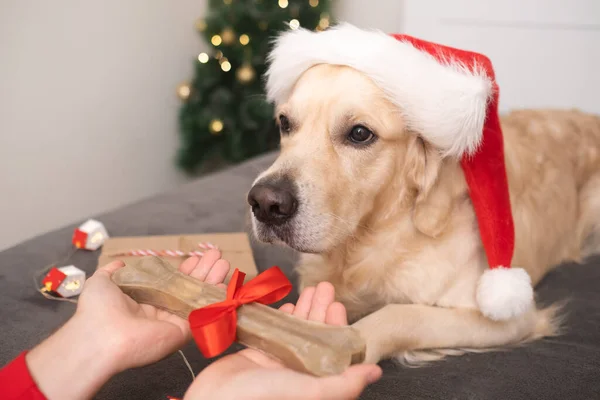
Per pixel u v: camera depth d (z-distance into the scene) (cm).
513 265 66
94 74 132
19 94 116
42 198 125
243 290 45
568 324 64
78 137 131
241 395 38
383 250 62
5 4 111
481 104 55
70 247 77
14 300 64
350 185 59
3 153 115
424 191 60
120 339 42
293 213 56
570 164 84
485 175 57
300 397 37
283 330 42
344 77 59
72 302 65
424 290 61
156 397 50
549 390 52
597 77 137
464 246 62
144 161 152
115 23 136
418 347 57
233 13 143
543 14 139
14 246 77
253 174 105
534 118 88
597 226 85
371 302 65
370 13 169
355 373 37
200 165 160
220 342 42
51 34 121
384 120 59
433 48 62
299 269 70
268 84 67
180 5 156
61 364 42
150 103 151
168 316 48
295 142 60
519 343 61
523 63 144
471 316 59
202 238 75
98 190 139
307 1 143
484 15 146
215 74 149
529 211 71
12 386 41
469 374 54
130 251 70
